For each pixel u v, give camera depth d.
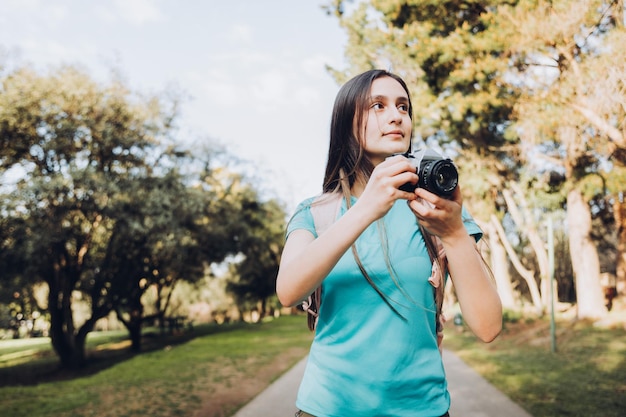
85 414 8.35
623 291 20.22
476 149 16.95
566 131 10.16
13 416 8.32
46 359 24.83
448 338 21.66
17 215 15.27
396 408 1.22
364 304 1.26
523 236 34.34
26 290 20.86
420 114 14.25
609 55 7.97
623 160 10.75
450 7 12.17
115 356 23.52
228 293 47.44
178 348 21.94
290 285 1.11
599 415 6.94
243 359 16.16
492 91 11.36
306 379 1.32
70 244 17.47
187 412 8.46
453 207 1.13
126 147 18.42
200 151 21.59
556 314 23.30
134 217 17.53
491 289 1.23
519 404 8.06
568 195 18.50
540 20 8.87
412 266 1.27
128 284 21.70
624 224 20.38
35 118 16.44
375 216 1.08
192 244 20.52
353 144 1.39
